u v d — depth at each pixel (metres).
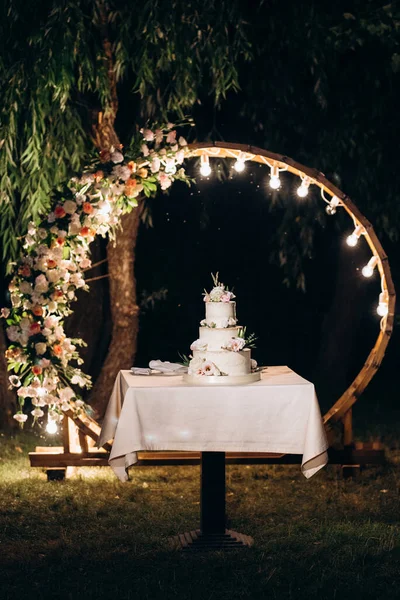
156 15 7.72
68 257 6.41
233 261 13.66
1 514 6.39
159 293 12.10
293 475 7.46
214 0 8.05
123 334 9.38
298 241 10.68
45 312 6.30
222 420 5.42
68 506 6.56
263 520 6.17
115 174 6.41
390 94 9.34
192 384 5.55
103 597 4.75
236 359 5.59
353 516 6.25
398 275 12.76
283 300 14.16
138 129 8.81
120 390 6.36
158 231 13.09
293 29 8.76
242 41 8.00
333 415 7.07
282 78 9.09
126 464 5.38
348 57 9.39
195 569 5.19
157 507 6.53
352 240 7.01
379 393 12.62
